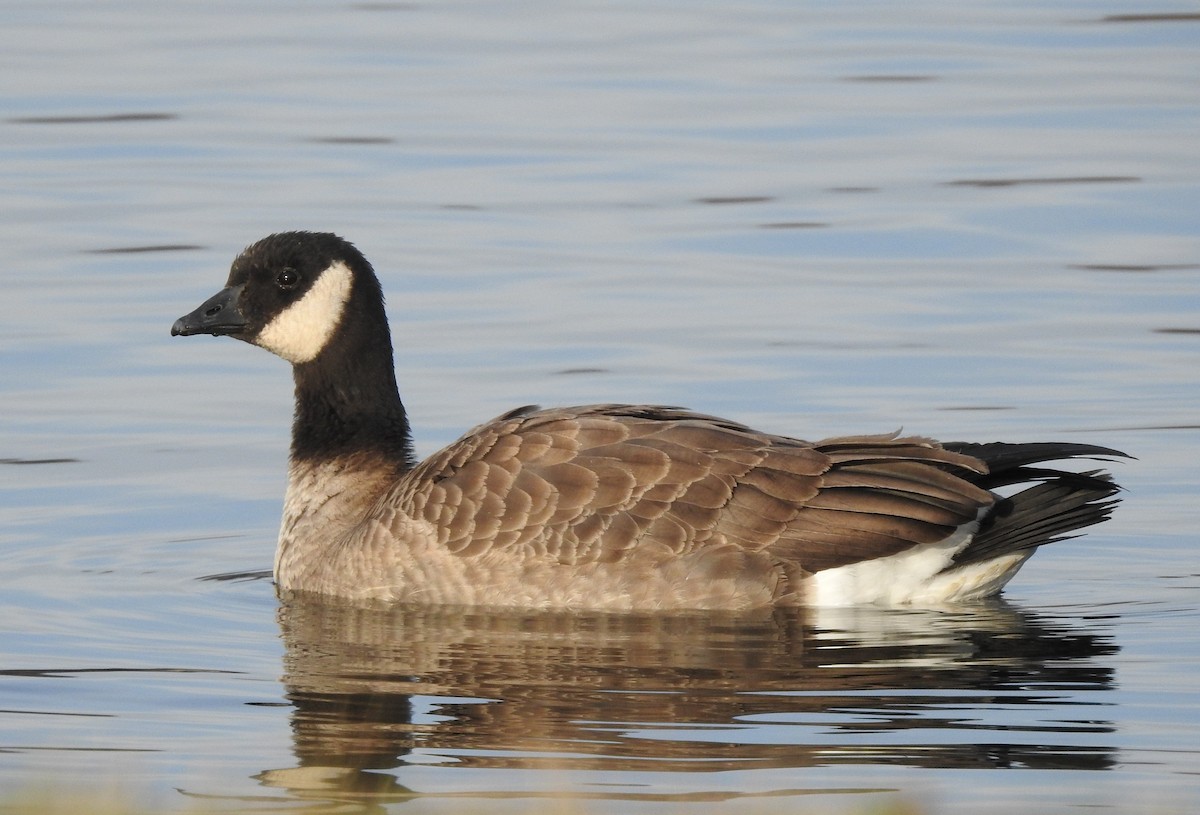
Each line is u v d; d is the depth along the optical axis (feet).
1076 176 87.45
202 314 49.88
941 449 42.88
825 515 42.78
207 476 57.31
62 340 68.28
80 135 94.43
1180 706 36.78
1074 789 32.24
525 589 43.34
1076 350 66.33
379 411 49.44
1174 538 50.47
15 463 57.82
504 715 36.58
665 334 68.54
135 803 30.58
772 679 38.47
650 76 106.73
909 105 100.27
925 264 76.28
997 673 38.86
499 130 96.12
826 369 64.80
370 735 35.70
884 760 33.71
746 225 81.46
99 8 123.13
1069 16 119.44
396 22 120.37
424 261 76.84
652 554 42.80
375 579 45.06
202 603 46.14
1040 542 42.75
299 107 100.27
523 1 126.31
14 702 38.29
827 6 124.26
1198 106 98.53
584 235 80.23
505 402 62.23
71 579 48.34
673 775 32.78
